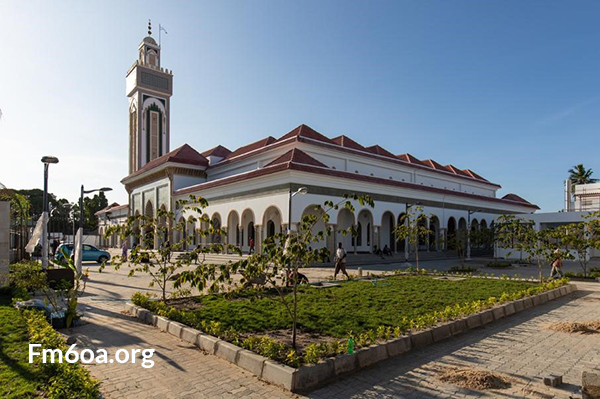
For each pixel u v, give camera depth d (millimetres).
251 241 25234
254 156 31938
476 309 8359
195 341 6430
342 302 9562
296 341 6301
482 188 48406
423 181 40094
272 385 4805
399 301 9719
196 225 32344
